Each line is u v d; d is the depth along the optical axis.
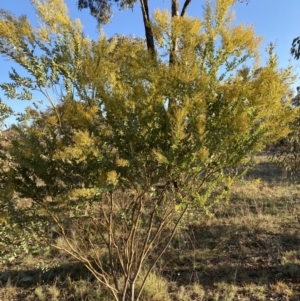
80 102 2.48
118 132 2.38
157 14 2.47
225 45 2.43
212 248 5.09
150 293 3.76
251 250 4.95
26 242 2.53
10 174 2.59
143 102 2.29
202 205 2.59
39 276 4.30
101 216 3.39
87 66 2.42
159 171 2.46
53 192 2.61
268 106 2.39
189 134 2.31
